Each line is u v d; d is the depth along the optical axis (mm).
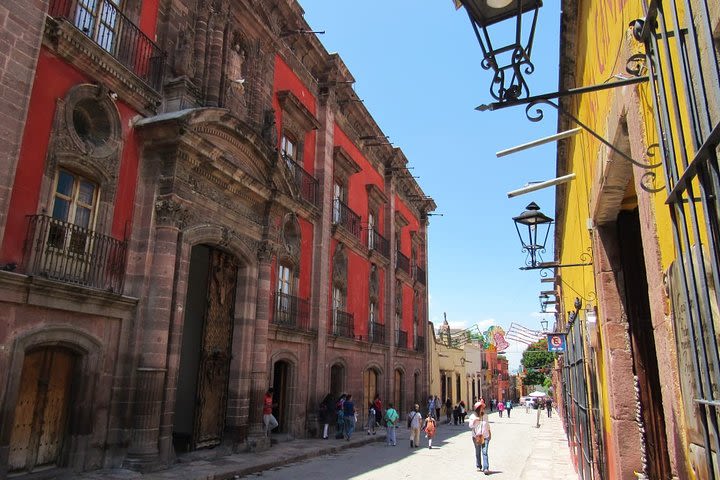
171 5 13930
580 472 11125
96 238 11039
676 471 3090
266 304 16766
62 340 10117
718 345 2152
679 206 2400
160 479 10414
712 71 1896
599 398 6922
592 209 5934
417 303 36500
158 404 11695
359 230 26422
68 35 10430
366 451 18359
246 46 17641
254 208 16672
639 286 5648
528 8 3068
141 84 12344
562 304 16781
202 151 13273
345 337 23203
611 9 4055
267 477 12344
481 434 14258
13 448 9328
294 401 19328
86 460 10492
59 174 10664
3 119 9023
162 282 12125
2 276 8812
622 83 2863
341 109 25500
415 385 34594
